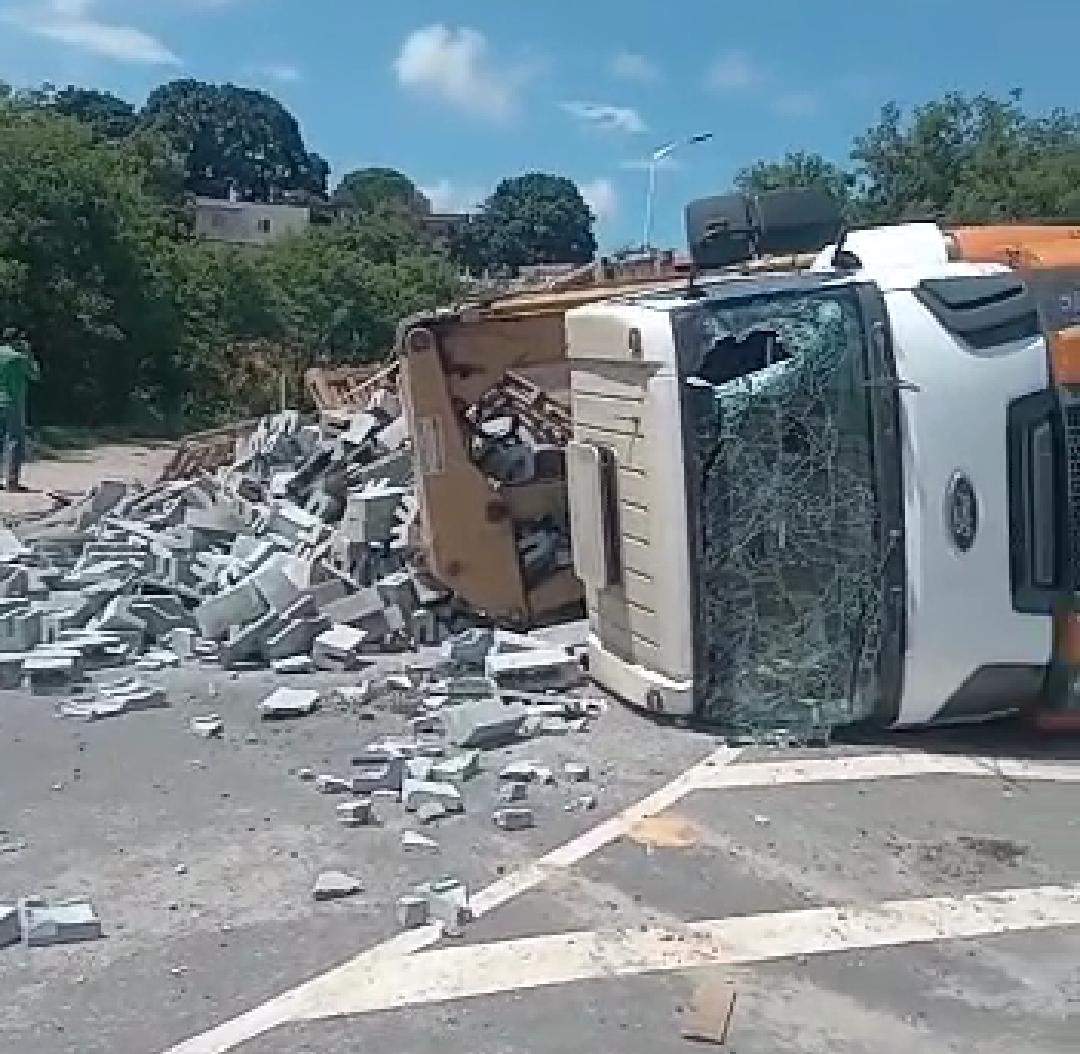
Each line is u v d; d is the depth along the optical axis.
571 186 81.06
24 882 6.34
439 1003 5.19
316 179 129.62
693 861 6.45
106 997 5.28
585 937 5.70
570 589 10.77
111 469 28.75
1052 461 7.74
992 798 7.21
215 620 10.52
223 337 48.28
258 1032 5.01
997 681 7.86
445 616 10.88
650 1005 5.16
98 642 10.41
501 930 5.77
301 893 6.18
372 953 5.59
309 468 13.45
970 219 52.38
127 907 6.07
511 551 10.66
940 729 8.27
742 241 10.98
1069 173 53.97
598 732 8.38
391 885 6.25
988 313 7.81
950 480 7.69
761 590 8.13
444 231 98.12
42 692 9.56
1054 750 7.96
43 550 13.59
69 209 40.53
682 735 8.30
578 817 7.02
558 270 14.65
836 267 9.06
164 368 44.09
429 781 7.47
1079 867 6.36
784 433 8.00
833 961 5.48
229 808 7.25
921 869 6.35
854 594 7.90
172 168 71.31
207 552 12.53
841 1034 4.96
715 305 8.05
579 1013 5.10
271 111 124.12
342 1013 5.12
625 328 8.24
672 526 8.11
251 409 45.72
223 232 99.81
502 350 10.65
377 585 10.87
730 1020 5.04
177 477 17.91
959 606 7.73
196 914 5.99
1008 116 59.25
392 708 9.02
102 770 7.88
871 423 7.74
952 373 7.71
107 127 106.44
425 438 10.53
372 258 63.94
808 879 6.24
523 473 10.87
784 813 7.01
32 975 5.46
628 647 8.76
